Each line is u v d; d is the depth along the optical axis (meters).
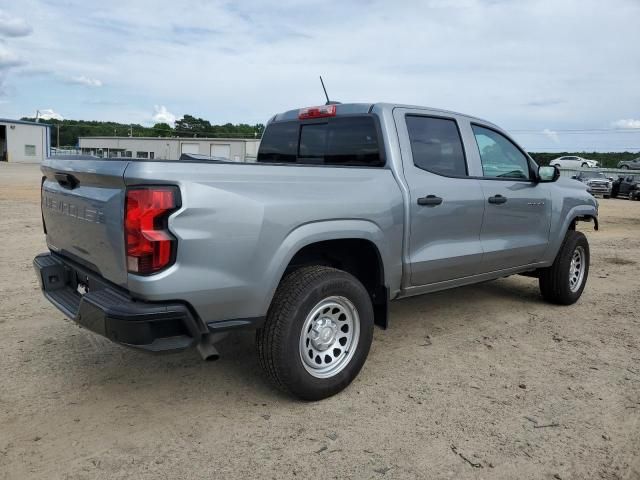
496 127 5.17
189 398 3.59
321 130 4.69
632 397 3.78
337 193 3.60
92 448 2.97
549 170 5.33
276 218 3.22
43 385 3.71
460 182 4.56
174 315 2.90
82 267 3.53
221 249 3.01
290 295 3.36
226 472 2.79
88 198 3.20
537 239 5.49
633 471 2.90
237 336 4.82
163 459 2.89
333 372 3.60
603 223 16.73
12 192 18.83
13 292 5.87
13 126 54.69
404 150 4.20
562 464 2.94
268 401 3.58
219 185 3.02
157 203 2.81
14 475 2.71
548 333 5.13
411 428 3.27
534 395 3.77
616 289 7.11
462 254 4.57
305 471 2.82
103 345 4.44
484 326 5.29
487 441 3.15
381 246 3.87
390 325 5.25
